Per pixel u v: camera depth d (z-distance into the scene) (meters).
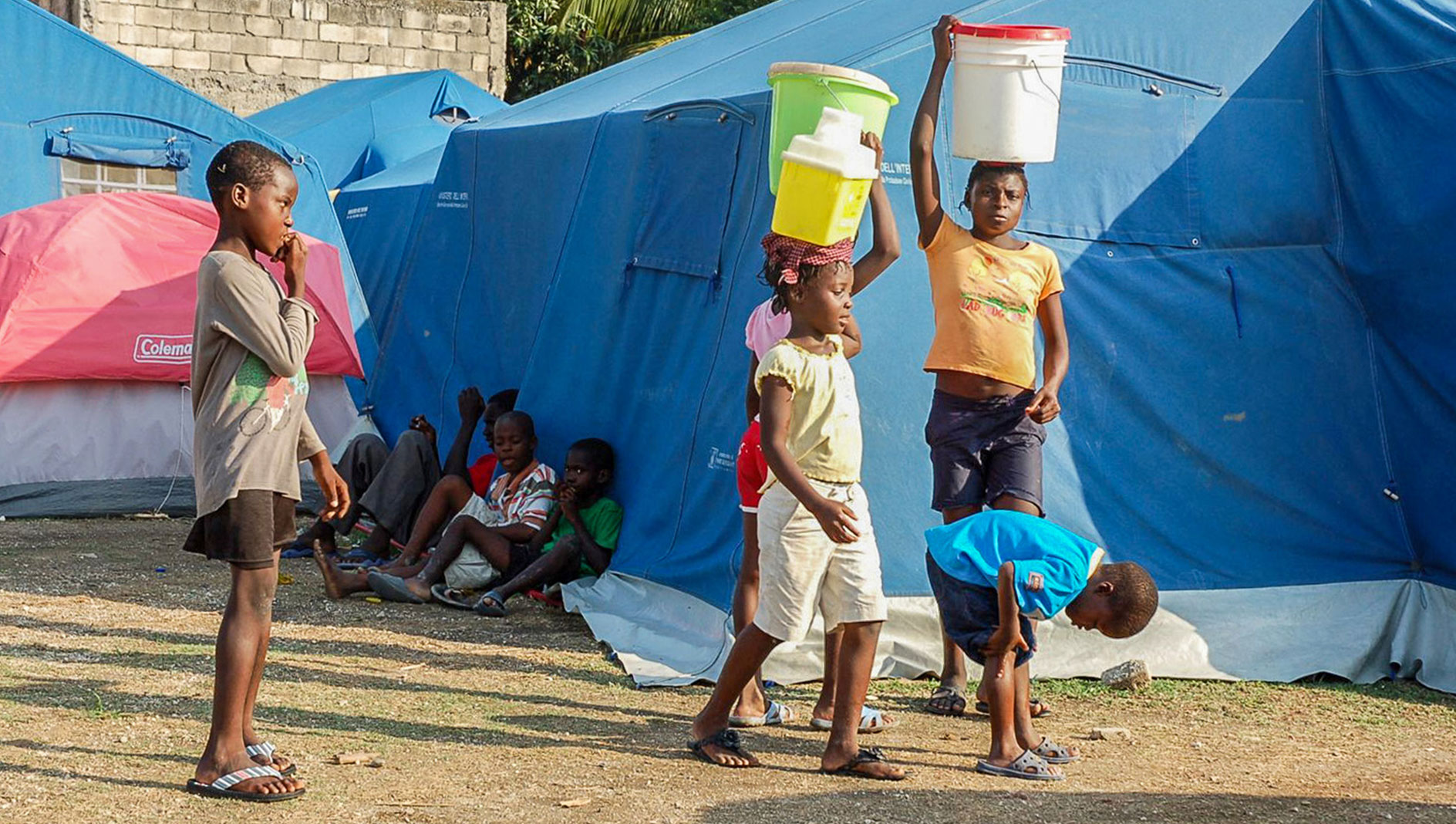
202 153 11.36
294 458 4.36
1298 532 6.77
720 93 7.25
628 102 8.27
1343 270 6.96
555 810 4.26
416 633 6.77
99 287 9.81
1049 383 5.42
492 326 9.32
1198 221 6.81
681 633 6.52
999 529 4.76
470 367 9.46
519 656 6.38
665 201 7.49
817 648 6.07
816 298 4.58
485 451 9.08
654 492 7.17
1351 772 4.97
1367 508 6.86
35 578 7.64
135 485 9.96
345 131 16.55
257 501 4.23
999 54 5.34
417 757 4.79
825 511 4.43
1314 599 6.66
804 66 5.08
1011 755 4.80
